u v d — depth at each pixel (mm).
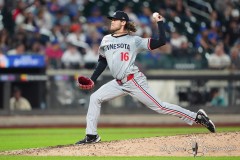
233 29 86188
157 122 73875
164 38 34781
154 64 76312
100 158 31547
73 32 80688
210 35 84938
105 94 35812
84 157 32125
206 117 35688
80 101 73312
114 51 35094
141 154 32906
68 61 75125
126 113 74062
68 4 84875
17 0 81812
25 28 79875
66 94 73500
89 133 35875
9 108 72500
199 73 76000
